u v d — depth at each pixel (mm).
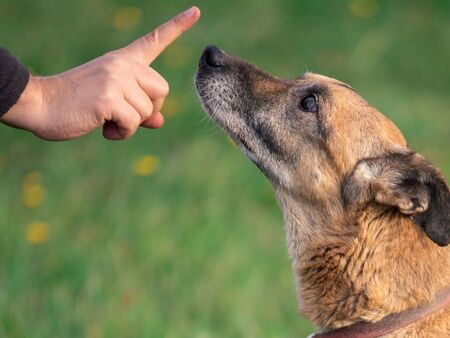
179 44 11977
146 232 8359
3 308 7293
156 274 8031
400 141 6203
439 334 5559
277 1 14117
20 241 8078
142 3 13250
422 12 14938
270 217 9211
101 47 11930
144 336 7297
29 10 12453
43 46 11617
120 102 4559
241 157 9766
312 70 12656
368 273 5766
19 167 9594
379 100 12102
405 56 13805
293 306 8148
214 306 7871
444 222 5543
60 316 7324
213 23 12773
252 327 7648
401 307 5633
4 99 4438
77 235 8375
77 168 9367
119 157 9625
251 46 12656
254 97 6605
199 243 8352
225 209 9008
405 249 5723
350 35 13609
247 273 8227
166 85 4707
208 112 6746
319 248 6012
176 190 9086
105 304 7496
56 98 4582
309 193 6199
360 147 6125
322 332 5934
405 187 5770
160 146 9914
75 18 12438
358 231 5887
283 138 6414
